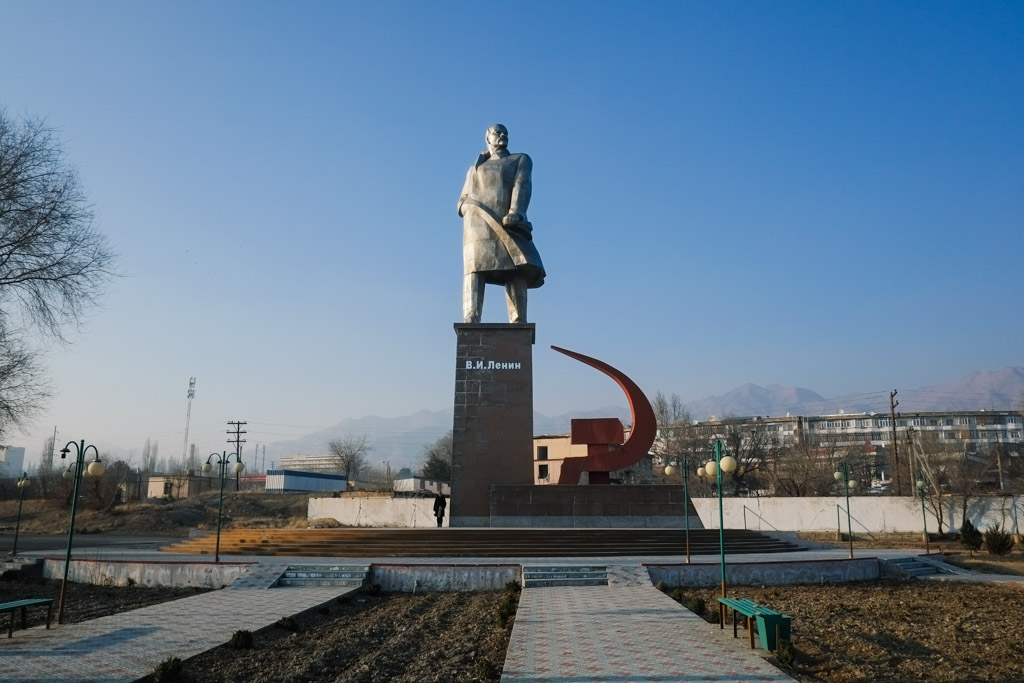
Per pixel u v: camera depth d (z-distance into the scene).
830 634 15.45
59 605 17.80
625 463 35.31
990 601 20.31
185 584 22.31
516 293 37.31
